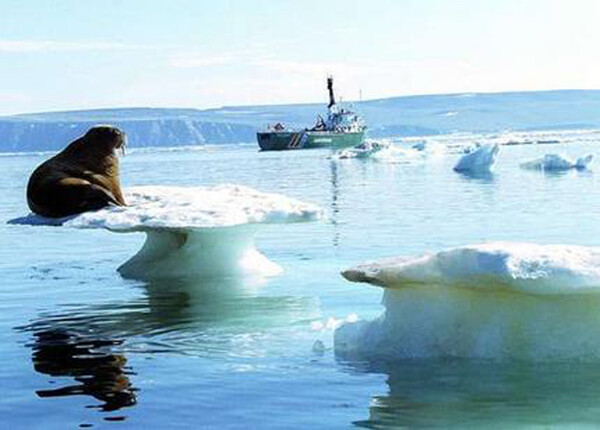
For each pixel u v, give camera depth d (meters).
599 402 7.84
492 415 7.59
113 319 11.96
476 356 9.25
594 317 9.18
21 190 46.41
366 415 7.64
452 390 8.27
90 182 17.14
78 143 17.72
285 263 17.00
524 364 8.97
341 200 32.06
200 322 11.66
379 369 9.02
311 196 34.81
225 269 15.82
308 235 21.28
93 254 19.08
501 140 113.44
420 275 9.38
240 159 91.81
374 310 12.16
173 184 48.62
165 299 13.43
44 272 16.53
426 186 37.91
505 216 23.97
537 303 9.20
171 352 10.01
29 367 9.48
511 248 9.30
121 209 16.12
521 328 9.23
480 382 8.47
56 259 18.39
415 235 20.53
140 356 9.86
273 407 7.90
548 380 8.45
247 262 16.03
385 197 32.62
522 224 21.97
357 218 24.95
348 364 9.26
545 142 106.62
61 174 17.16
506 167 51.50
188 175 58.88
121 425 7.52
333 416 7.64
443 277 9.28
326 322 11.45
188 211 15.44
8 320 12.03
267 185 43.75
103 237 22.30
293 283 14.62
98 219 15.48
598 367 8.77
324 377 8.81
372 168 56.97
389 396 8.14
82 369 9.34
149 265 16.12
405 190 35.97
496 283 9.02
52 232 23.70
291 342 10.37
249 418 7.61
